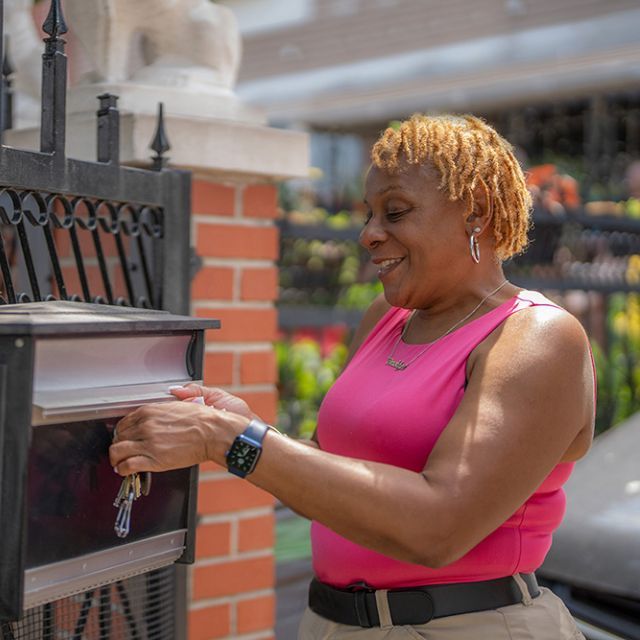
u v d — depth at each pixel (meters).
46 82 1.92
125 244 2.46
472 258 1.77
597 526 2.70
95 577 1.50
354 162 9.30
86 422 1.46
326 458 1.54
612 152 8.88
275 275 2.74
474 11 7.25
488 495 1.55
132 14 2.62
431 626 1.69
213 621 2.59
